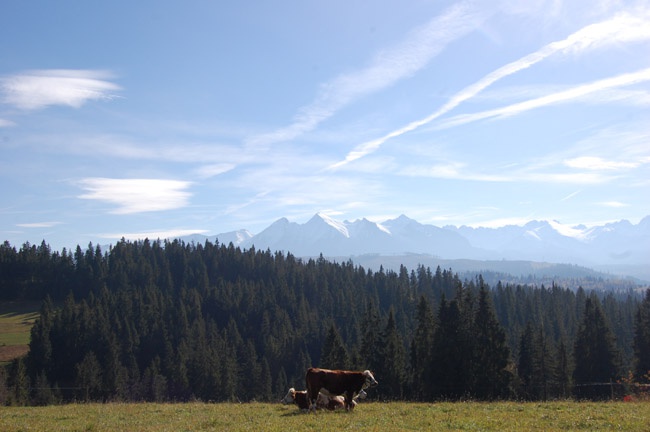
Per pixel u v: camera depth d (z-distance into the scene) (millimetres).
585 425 17156
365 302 158875
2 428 17359
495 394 57438
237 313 150875
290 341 128625
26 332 138000
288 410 22953
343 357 71000
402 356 68625
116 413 23250
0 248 183500
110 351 107062
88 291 170125
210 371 104688
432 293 176375
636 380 67688
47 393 85688
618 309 151625
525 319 145750
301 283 178750
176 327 129750
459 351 58344
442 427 16750
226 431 16297
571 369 75562
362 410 21656
